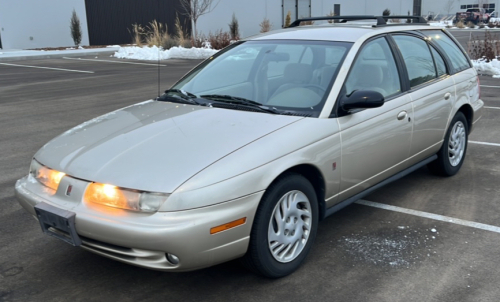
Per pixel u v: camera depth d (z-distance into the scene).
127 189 2.80
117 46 25.69
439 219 4.29
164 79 13.91
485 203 4.64
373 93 3.51
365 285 3.24
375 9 39.31
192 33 27.45
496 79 13.02
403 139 4.25
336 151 3.52
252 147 3.06
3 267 3.52
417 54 4.73
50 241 3.93
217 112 3.60
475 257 3.60
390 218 4.32
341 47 3.98
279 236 3.21
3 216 4.42
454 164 5.37
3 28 23.05
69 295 3.16
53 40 24.83
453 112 5.04
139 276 3.39
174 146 3.09
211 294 3.16
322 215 3.63
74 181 3.00
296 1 33.56
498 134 7.26
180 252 2.73
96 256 3.68
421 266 3.48
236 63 4.30
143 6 27.38
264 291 3.18
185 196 2.75
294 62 4.01
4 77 14.75
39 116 8.88
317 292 3.16
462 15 45.94
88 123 3.81
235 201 2.87
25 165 5.97
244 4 30.70
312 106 3.57
